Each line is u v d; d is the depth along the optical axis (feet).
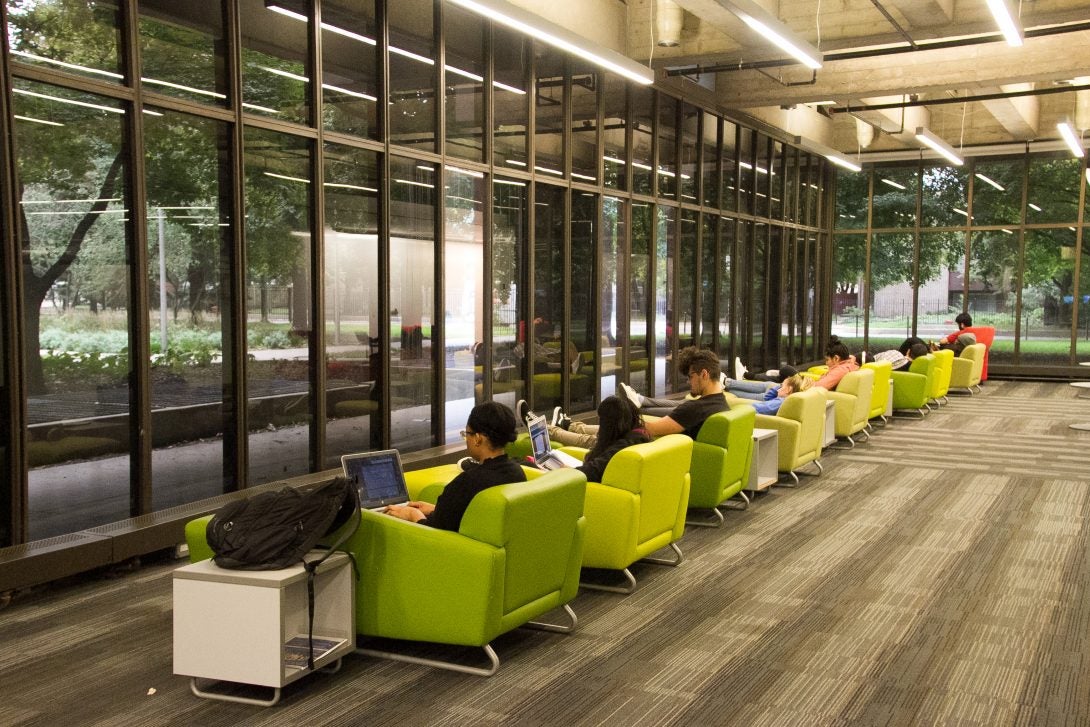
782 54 32.42
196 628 12.15
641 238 39.01
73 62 17.35
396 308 25.85
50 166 16.98
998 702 12.26
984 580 17.83
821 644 14.40
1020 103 47.06
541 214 32.09
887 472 29.30
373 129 25.00
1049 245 59.57
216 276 20.57
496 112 29.48
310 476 22.63
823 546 20.38
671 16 32.42
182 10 19.57
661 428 22.04
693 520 22.84
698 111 43.11
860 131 57.21
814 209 60.59
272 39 21.80
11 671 13.14
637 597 16.75
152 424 19.15
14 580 15.33
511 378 30.81
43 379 17.03
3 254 15.98
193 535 13.67
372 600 13.29
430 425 27.35
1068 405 47.14
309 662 12.26
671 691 12.56
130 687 12.60
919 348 44.24
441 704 12.08
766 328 52.85
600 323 35.73
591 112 34.55
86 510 17.87
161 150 19.21
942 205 62.08
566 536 14.32
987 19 29.63
